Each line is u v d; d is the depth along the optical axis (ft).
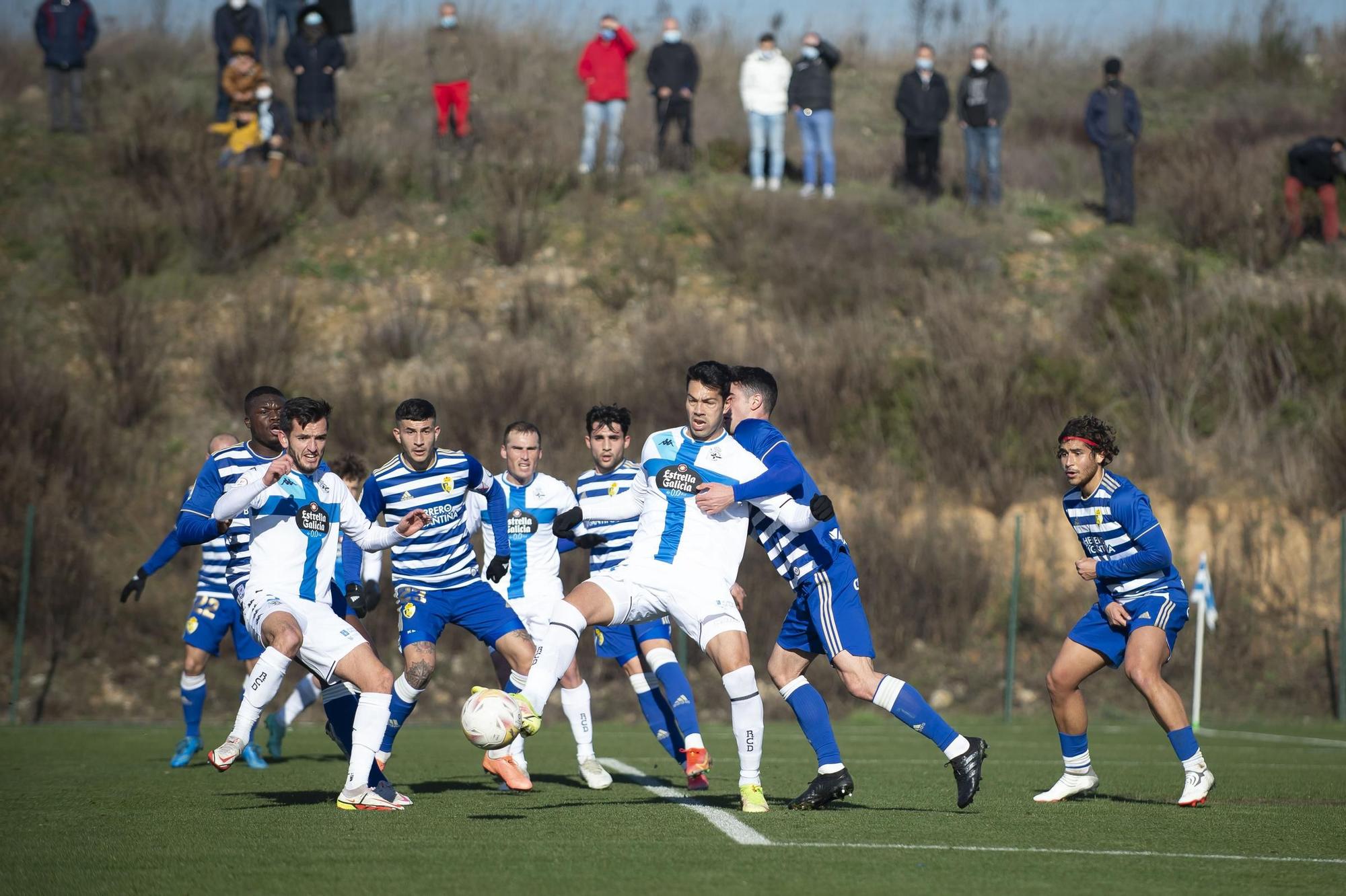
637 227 261.24
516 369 214.28
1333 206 258.16
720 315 239.09
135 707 169.48
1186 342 225.15
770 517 72.38
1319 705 181.06
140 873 53.98
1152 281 238.27
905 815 74.95
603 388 215.10
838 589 74.64
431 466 85.97
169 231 249.55
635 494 76.23
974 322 231.30
